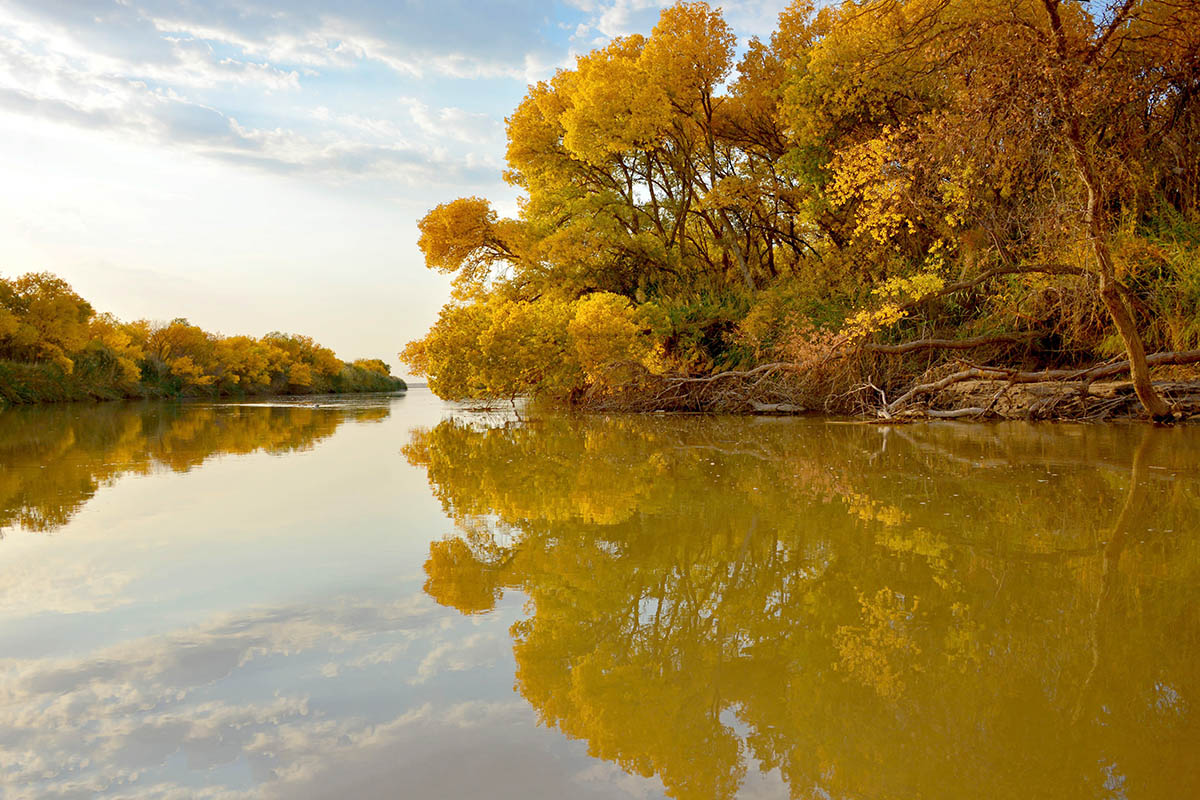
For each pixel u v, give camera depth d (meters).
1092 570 3.18
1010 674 2.12
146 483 6.04
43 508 4.86
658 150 19.44
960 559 3.41
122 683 2.03
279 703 1.90
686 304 17.59
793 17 17.94
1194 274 9.47
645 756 1.64
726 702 1.94
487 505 4.89
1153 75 9.51
